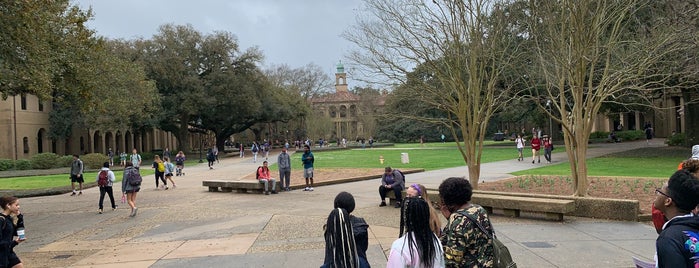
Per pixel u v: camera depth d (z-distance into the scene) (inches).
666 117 2359.7
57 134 2181.3
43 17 543.2
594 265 272.1
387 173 532.7
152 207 599.5
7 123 2018.9
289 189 730.8
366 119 3415.4
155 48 2052.2
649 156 1149.7
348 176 889.5
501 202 434.3
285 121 2812.5
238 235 396.8
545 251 305.3
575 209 423.2
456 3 528.7
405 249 146.3
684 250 105.4
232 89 2158.0
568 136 502.9
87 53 681.6
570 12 471.8
